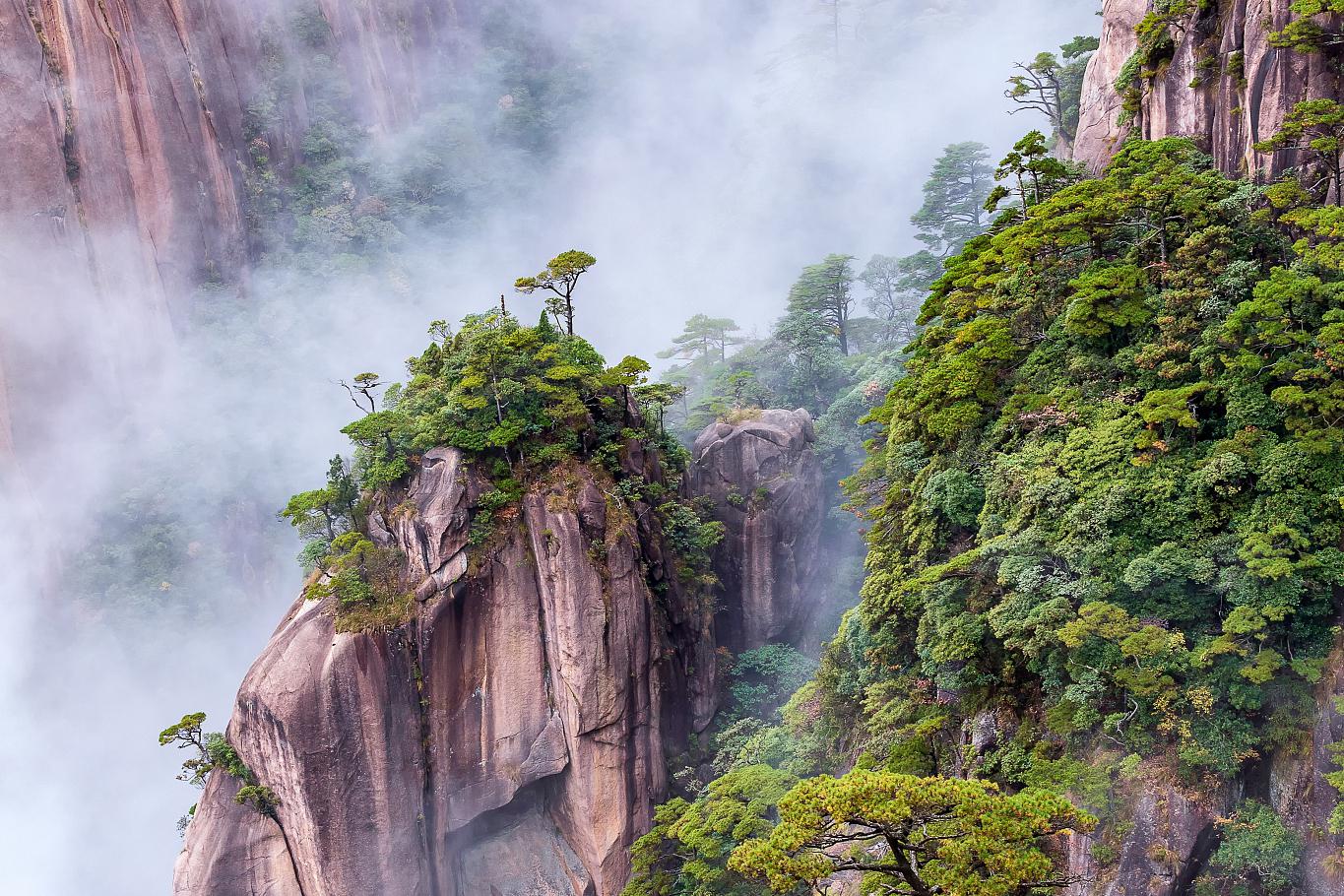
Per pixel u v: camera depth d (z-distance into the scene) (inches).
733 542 3176.7
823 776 1117.7
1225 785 1370.6
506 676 2377.0
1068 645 1459.2
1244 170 1935.3
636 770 2411.4
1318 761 1307.8
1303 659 1376.7
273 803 2230.6
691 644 2728.8
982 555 1678.2
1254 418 1547.7
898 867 1085.8
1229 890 1328.7
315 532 2508.6
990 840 1037.2
